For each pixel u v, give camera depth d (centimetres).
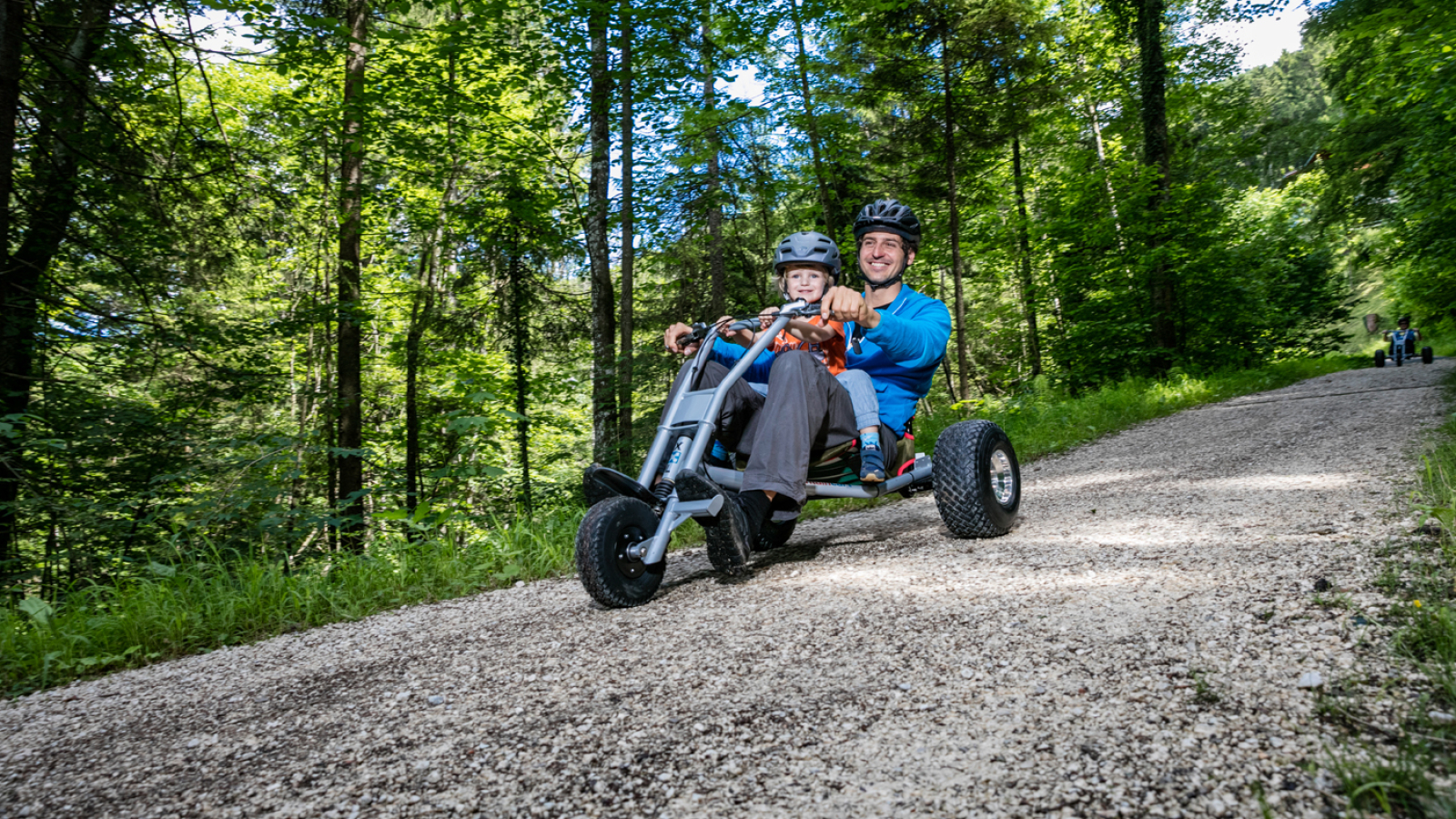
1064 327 1642
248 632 316
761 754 143
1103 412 988
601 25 912
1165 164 1458
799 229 1559
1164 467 514
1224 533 274
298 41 787
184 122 744
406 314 1434
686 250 1376
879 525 416
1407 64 958
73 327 730
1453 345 2616
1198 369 1430
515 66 988
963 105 1382
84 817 148
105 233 712
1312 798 108
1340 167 1418
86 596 357
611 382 962
